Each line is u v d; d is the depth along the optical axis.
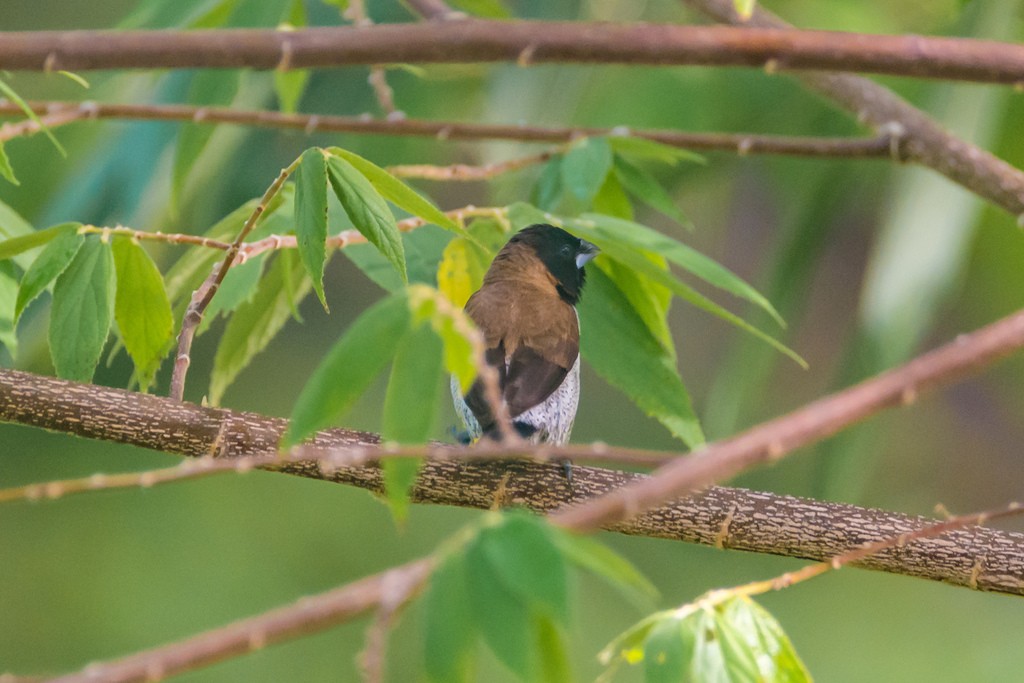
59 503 16.81
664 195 8.29
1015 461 18.83
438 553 3.39
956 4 8.88
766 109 13.63
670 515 6.38
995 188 8.34
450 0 9.52
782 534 6.33
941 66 5.67
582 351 7.23
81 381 6.24
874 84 8.74
